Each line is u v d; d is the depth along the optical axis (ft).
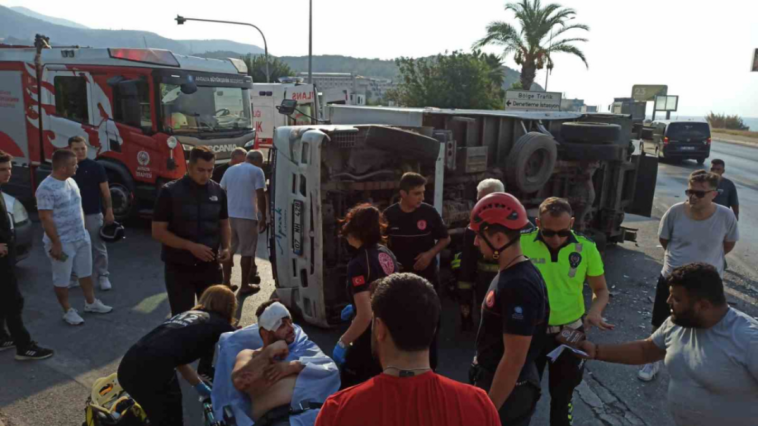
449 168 19.83
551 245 10.62
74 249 18.07
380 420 5.25
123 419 10.35
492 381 8.48
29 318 18.33
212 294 11.38
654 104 149.59
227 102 33.06
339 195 18.20
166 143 28.94
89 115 30.96
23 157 33.83
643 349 9.14
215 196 14.83
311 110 56.75
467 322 17.81
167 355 10.27
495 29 90.53
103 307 18.93
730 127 177.06
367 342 10.91
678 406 8.30
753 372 7.45
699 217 14.43
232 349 10.18
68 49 31.01
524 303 8.06
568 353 10.50
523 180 22.31
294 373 9.53
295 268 18.06
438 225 15.61
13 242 15.06
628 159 29.32
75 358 15.65
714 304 7.73
